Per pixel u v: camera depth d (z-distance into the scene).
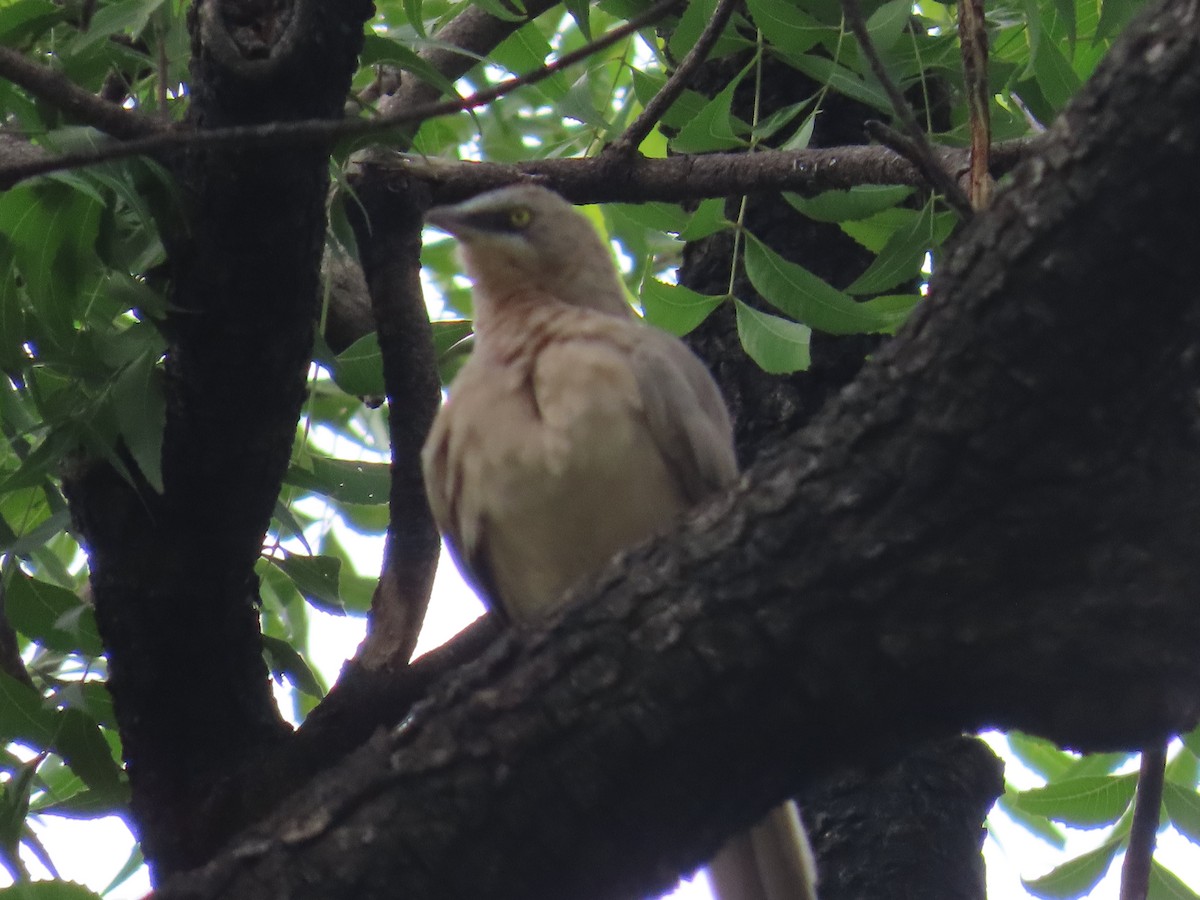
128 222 7.11
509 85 5.74
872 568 5.44
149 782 7.39
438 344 9.52
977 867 8.59
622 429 7.66
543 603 8.17
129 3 6.97
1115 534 5.35
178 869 7.36
